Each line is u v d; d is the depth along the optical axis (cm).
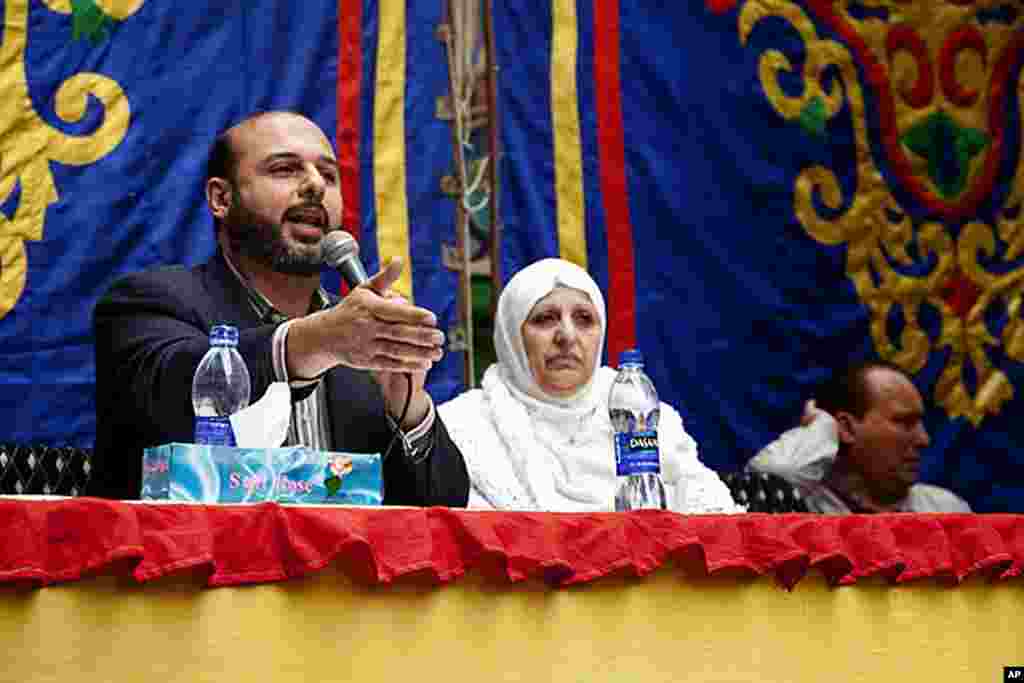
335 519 433
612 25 1063
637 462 589
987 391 1164
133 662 402
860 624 541
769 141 1110
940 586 562
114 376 680
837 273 1123
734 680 510
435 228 987
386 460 641
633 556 489
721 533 509
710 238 1078
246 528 423
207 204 933
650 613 495
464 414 836
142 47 931
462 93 1016
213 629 416
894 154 1154
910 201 1157
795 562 518
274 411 596
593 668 481
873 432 1085
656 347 1051
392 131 984
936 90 1177
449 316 984
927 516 560
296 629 429
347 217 966
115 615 401
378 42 989
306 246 752
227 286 746
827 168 1130
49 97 909
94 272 904
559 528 479
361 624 439
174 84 936
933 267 1159
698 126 1085
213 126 941
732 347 1077
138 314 698
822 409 1097
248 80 954
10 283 888
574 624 479
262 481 494
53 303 894
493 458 815
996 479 1155
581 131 1045
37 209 898
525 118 1030
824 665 530
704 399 1062
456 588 459
